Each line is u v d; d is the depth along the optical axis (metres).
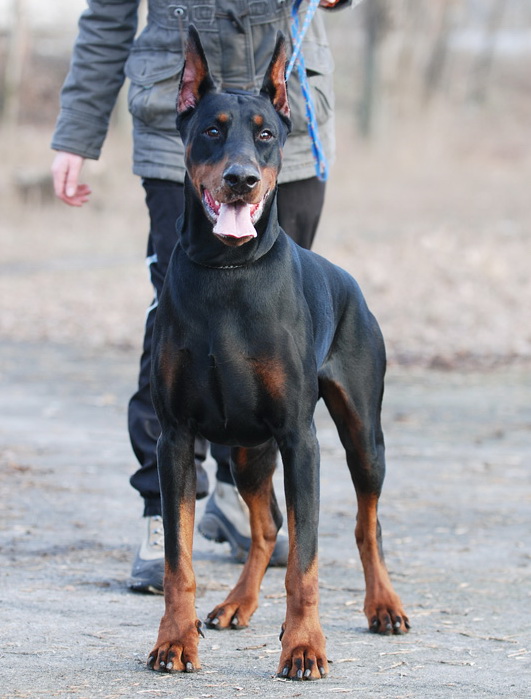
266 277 6.56
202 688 5.87
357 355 7.65
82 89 8.84
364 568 7.59
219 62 8.26
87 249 35.94
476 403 16.89
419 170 53.16
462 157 57.56
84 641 6.75
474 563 9.26
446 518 10.84
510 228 37.06
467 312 23.67
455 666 6.47
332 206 44.16
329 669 6.34
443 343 21.28
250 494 7.56
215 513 9.37
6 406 16.47
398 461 13.38
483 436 14.77
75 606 7.62
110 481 12.13
